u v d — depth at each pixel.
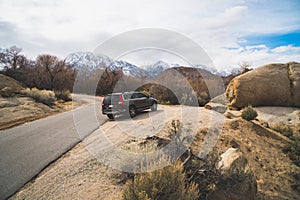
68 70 36.28
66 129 8.80
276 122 10.34
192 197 3.18
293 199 5.07
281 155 7.15
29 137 7.71
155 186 3.06
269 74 12.99
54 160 5.08
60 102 21.84
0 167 4.78
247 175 4.30
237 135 7.70
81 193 3.52
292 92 12.24
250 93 12.58
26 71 37.81
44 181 3.99
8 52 38.88
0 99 16.77
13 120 12.34
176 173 3.32
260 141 7.82
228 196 3.74
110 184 3.78
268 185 5.46
